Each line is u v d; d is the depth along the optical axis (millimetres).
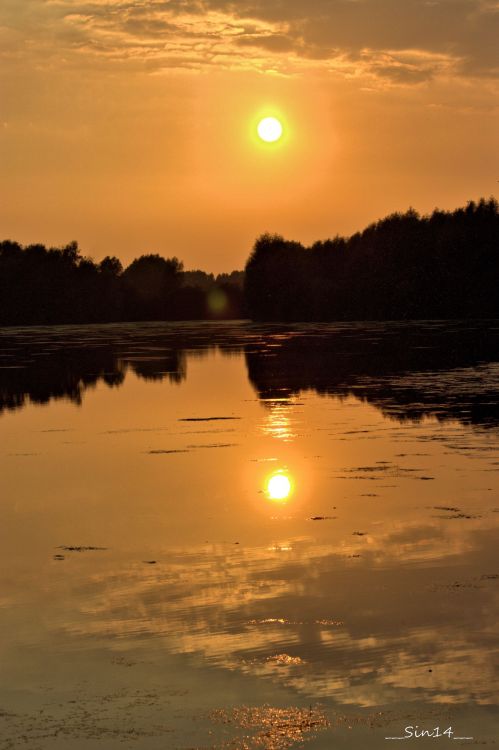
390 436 31609
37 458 29062
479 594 14734
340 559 16922
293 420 36250
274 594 15047
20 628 13797
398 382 49781
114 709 11219
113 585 15766
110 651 12883
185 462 27750
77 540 19000
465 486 23234
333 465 26562
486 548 17391
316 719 10922
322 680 11859
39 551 18188
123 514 21234
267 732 10633
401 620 13734
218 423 36000
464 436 31188
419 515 20203
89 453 29797
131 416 39000
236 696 11492
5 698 11555
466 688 11570
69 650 12953
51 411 41531
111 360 74000
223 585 15570
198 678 11992
